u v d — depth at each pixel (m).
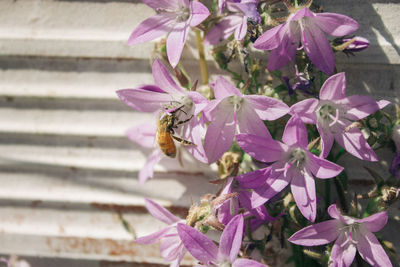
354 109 0.30
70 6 0.34
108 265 0.36
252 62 0.32
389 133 0.31
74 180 0.35
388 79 0.33
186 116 0.31
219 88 0.29
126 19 0.34
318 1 0.33
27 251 0.36
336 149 0.33
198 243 0.29
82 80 0.35
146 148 0.35
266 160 0.29
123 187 0.35
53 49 0.35
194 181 0.35
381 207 0.30
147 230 0.35
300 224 0.31
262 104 0.29
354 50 0.31
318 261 0.32
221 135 0.30
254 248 0.32
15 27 0.35
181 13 0.31
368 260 0.30
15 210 0.36
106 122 0.35
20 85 0.35
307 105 0.29
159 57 0.33
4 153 0.36
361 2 0.32
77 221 0.36
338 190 0.32
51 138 0.35
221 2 0.30
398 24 0.32
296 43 0.30
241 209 0.31
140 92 0.30
